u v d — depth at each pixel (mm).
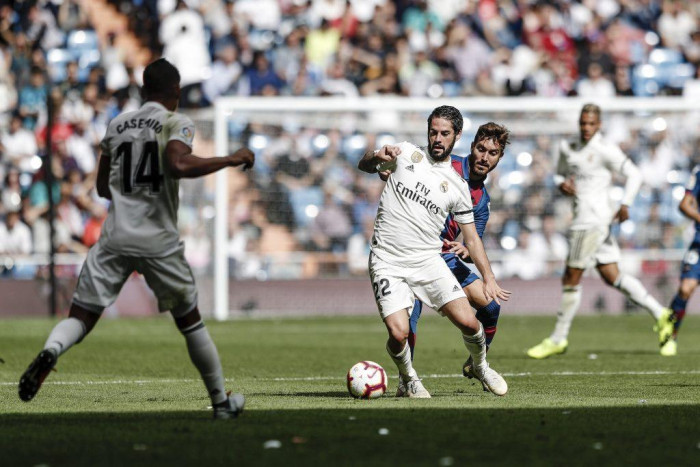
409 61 87750
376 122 79812
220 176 71875
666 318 46031
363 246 79938
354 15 88312
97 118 79750
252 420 21891
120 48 83625
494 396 27953
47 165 69250
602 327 64562
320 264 79312
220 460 16750
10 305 71000
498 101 73812
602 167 46750
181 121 20969
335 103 73625
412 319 28891
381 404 25391
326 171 79688
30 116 78500
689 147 81562
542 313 77375
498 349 48969
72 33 83875
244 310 75500
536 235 81062
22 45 82562
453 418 22266
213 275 73125
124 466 16250
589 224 45938
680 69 91188
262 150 78625
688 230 81750
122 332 59719
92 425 21219
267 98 73375
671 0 93125
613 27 92062
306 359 43062
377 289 26656
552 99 73938
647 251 81312
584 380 33719
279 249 78875
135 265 21078
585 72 89750
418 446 18281
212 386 21922
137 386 31672
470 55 88500
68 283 72812
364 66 87312
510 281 77750
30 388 20062
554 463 16625
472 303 29375
